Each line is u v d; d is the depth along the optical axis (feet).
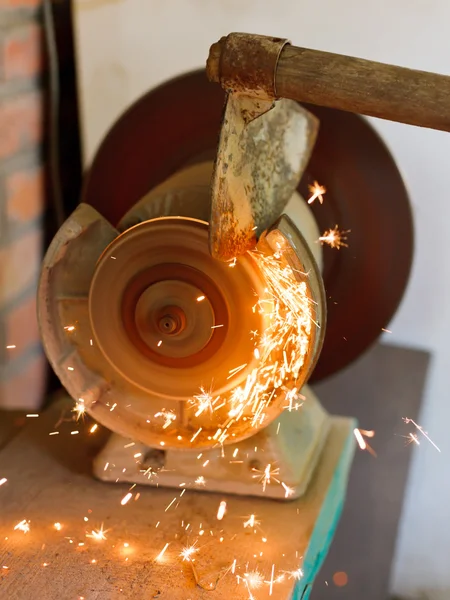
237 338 2.56
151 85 4.01
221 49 2.33
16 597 2.44
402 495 4.02
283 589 2.50
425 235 4.06
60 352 2.77
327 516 2.93
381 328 3.48
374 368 4.18
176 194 2.70
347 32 3.81
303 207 3.03
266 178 2.71
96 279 2.58
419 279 4.16
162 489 2.90
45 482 2.93
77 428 3.24
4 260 3.75
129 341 2.62
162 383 2.65
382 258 3.38
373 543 4.00
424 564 4.86
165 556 2.61
